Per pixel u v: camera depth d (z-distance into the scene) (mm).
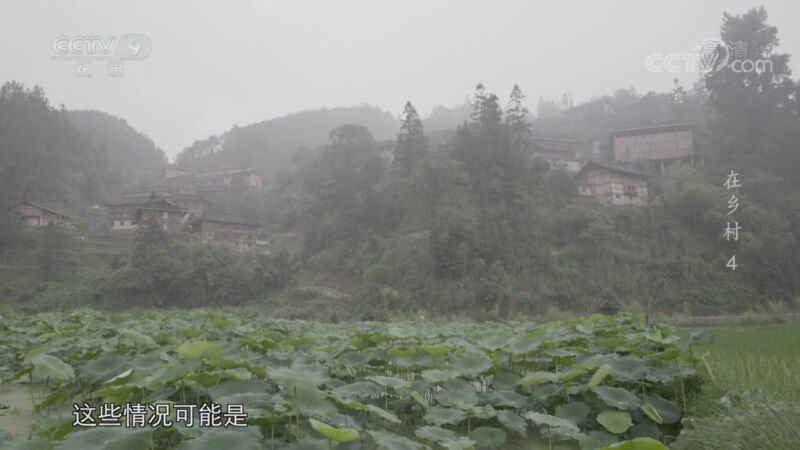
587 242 43250
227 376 5574
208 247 47031
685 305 36188
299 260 50719
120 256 48062
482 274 39250
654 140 57656
